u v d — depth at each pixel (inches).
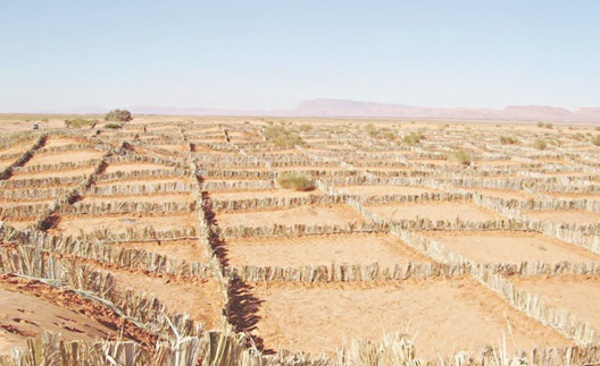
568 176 1259.8
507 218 796.0
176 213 792.9
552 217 826.8
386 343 247.8
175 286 478.9
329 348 375.9
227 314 411.5
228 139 2092.8
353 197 878.4
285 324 416.8
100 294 327.3
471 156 1561.3
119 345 182.4
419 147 1932.8
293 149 1792.6
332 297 476.7
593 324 434.6
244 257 592.7
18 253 335.3
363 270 520.1
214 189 989.2
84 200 873.5
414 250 629.9
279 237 670.5
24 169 1124.5
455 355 265.7
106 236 621.9
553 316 414.0
